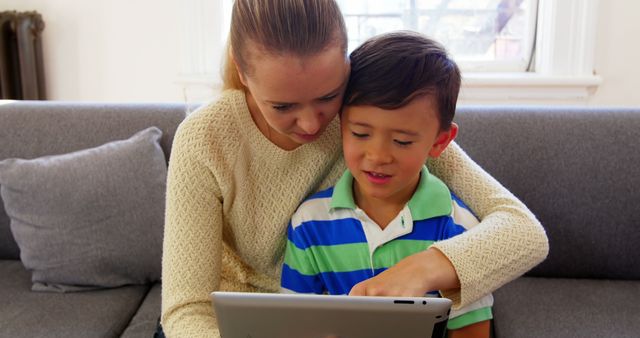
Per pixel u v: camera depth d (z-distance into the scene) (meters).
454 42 2.42
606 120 1.62
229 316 0.72
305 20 0.77
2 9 2.41
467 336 0.92
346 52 0.82
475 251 0.86
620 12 2.12
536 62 2.33
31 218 1.59
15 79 2.45
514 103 2.23
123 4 2.36
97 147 1.69
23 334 1.40
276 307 0.71
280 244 1.08
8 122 1.77
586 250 1.61
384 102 0.84
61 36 2.43
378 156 0.87
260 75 0.79
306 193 1.04
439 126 0.90
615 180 1.58
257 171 1.01
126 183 1.61
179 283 0.96
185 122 0.98
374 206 1.00
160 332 1.26
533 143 1.62
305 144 0.99
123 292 1.60
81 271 1.58
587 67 2.17
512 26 2.37
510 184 1.62
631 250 1.59
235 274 1.14
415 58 0.87
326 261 1.00
